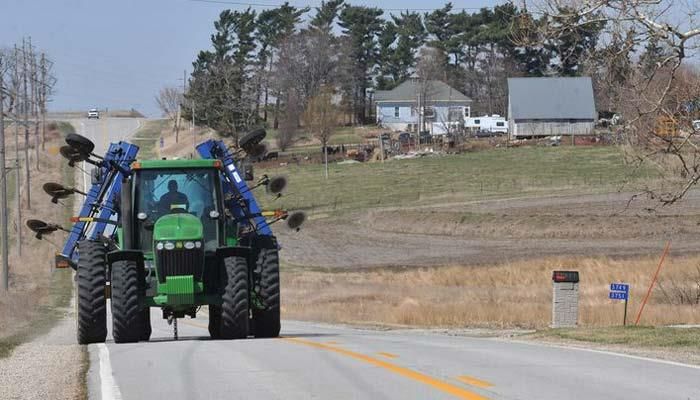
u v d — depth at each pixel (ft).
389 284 421.18
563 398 92.27
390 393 95.14
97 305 162.09
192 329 247.29
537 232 556.92
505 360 123.95
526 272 423.23
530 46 198.80
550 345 156.46
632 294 338.95
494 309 295.28
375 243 582.76
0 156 459.73
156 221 160.97
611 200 616.39
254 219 179.73
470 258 492.95
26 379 114.62
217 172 167.73
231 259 161.68
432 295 370.12
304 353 131.75
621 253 467.11
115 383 105.40
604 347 153.28
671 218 535.60
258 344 148.46
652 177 638.94
